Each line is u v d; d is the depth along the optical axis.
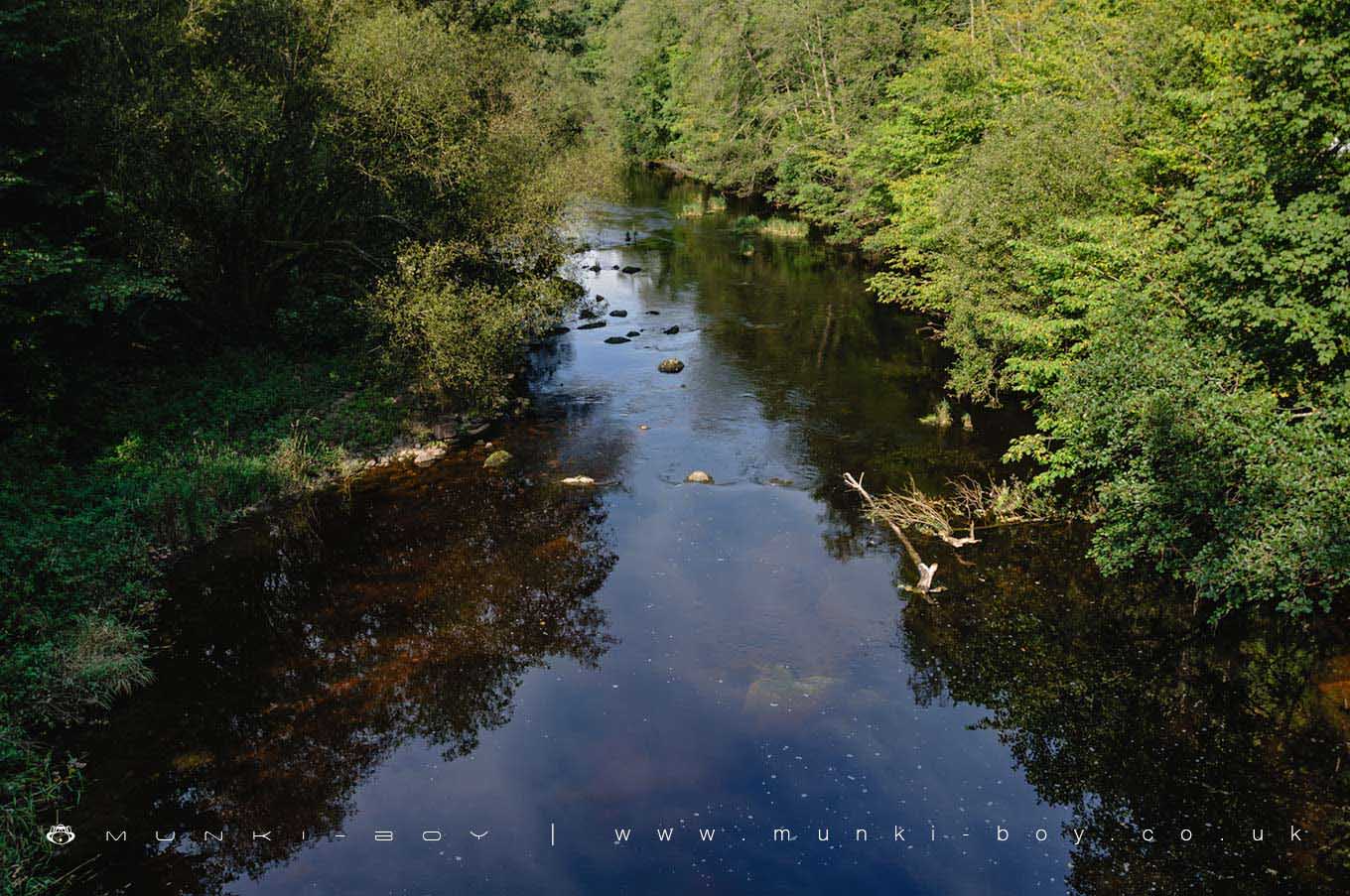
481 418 19.58
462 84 21.14
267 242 20.11
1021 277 16.67
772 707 10.15
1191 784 8.99
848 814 8.61
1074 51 21.83
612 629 11.88
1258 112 11.13
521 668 11.13
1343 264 10.42
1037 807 8.71
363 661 11.32
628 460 17.58
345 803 8.87
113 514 13.50
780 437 18.58
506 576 13.37
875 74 40.53
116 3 15.48
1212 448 11.05
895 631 11.75
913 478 16.47
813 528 14.73
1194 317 12.52
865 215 36.88
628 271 34.66
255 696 10.59
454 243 19.64
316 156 19.11
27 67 14.45
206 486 14.82
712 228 44.12
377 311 18.88
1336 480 9.89
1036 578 13.05
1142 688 10.59
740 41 45.31
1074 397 12.93
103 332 17.20
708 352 24.53
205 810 8.77
